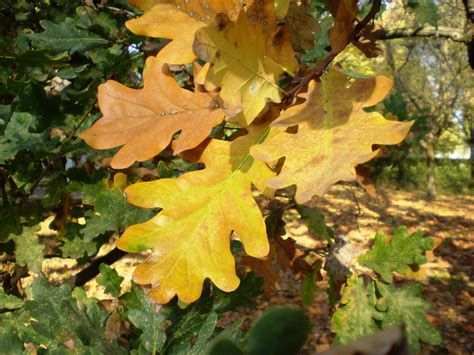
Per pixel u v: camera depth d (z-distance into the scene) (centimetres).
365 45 28
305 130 22
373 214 420
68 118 51
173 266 24
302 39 30
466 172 622
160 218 25
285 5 27
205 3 25
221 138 39
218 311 36
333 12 26
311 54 52
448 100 489
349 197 485
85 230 39
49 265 214
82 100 50
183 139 25
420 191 544
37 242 54
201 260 24
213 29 22
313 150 22
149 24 25
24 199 55
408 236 46
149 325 33
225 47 22
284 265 57
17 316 42
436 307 213
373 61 390
